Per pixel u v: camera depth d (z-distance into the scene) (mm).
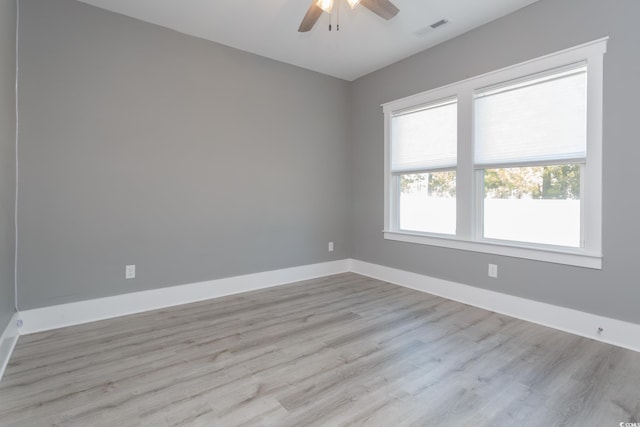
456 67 3371
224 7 2875
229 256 3682
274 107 3980
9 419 1607
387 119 4156
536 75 2771
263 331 2680
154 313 3086
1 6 2064
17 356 2240
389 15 2246
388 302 3406
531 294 2865
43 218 2664
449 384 1920
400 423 1592
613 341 2408
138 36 3070
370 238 4484
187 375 2016
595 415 1647
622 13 2332
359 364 2152
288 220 4156
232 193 3686
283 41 3498
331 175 4559
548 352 2301
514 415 1649
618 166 2373
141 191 3117
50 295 2705
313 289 3885
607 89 2404
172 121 3271
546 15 2711
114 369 2080
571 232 2674
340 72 4379
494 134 3092
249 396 1805
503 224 3107
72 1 2758
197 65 3406
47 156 2670
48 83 2664
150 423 1588
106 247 2951
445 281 3551
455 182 3486
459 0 2748
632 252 2324
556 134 2693
